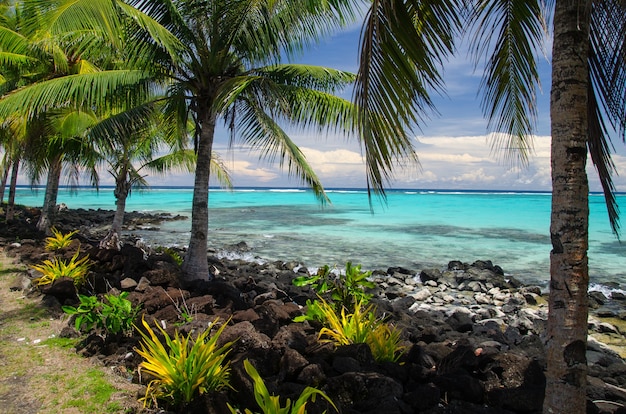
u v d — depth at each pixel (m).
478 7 4.53
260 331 5.56
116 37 6.75
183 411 3.69
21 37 10.87
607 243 20.84
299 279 6.61
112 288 7.16
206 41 8.09
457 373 4.31
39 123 11.17
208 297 6.71
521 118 5.32
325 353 4.69
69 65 11.87
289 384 4.02
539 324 8.51
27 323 6.09
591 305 10.22
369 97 3.48
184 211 40.19
